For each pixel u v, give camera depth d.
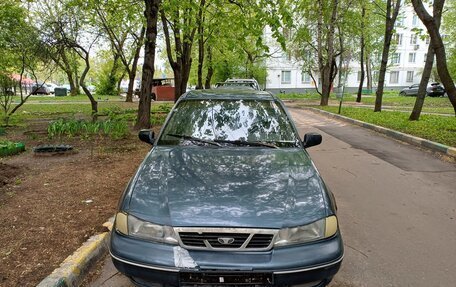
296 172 2.96
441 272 3.14
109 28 13.90
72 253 3.21
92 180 5.41
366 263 3.28
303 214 2.48
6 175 5.47
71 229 3.72
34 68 12.91
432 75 42.03
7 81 11.58
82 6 11.44
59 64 12.34
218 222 2.36
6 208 4.25
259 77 36.41
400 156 7.74
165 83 31.89
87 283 2.98
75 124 9.19
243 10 9.15
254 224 2.36
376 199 4.99
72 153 7.20
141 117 10.40
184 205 2.50
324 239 2.47
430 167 6.77
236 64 31.69
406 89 34.47
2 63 11.41
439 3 9.64
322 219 2.49
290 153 3.37
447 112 16.33
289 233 2.39
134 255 2.38
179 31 16.25
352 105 22.89
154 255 2.35
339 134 10.97
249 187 2.70
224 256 2.31
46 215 4.07
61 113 16.11
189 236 2.36
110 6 11.45
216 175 2.87
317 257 2.37
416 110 12.34
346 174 6.27
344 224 4.14
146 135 3.87
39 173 5.77
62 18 12.42
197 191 2.64
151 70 10.31
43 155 6.94
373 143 9.34
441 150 8.02
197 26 11.57
